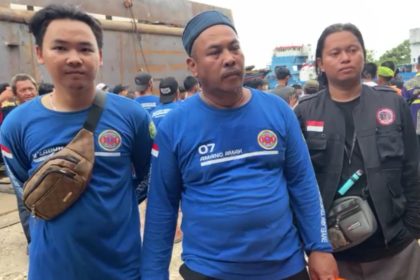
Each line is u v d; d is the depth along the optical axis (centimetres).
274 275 163
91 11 809
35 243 185
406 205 210
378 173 199
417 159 209
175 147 174
